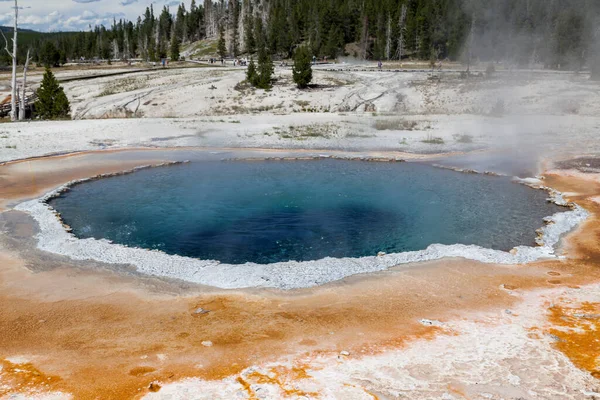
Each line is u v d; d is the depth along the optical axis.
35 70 59.66
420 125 26.06
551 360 5.28
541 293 7.14
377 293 7.18
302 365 5.25
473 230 10.51
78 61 79.38
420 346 5.64
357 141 22.19
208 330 6.06
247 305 6.79
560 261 8.54
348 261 8.40
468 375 5.03
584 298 6.94
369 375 5.05
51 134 22.80
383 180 15.29
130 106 34.31
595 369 5.09
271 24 72.00
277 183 14.80
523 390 4.77
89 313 6.55
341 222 11.08
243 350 5.58
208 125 25.69
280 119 27.97
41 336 5.95
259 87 38.28
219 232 10.37
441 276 7.83
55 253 8.82
